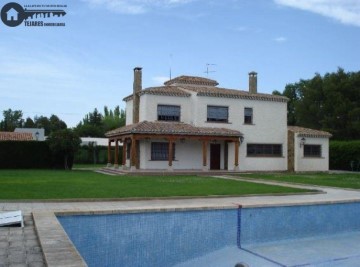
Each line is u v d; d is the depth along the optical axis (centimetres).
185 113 3406
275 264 1079
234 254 1172
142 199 1515
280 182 2383
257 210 1293
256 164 3541
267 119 3622
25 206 1289
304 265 1070
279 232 1329
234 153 3462
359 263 1093
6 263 620
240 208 1263
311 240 1348
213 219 1218
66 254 623
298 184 2278
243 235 1268
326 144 3719
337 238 1384
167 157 3256
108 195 1555
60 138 3488
